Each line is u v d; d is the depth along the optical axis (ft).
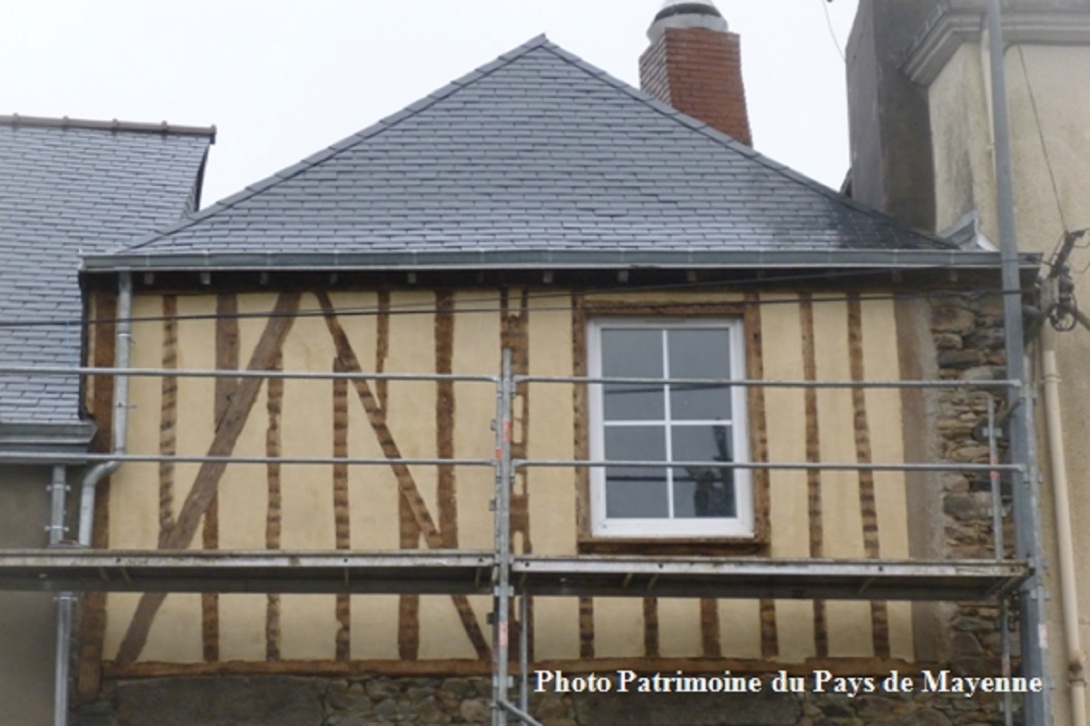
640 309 43.55
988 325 43.86
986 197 46.39
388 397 42.60
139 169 51.96
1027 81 47.29
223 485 41.88
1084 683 42.78
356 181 46.34
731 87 57.98
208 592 39.91
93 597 40.88
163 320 42.88
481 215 45.21
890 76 50.65
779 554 42.09
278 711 40.68
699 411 43.42
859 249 43.78
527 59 51.13
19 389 42.70
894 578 39.91
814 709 41.39
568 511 42.01
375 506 41.96
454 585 39.91
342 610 41.32
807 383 39.60
